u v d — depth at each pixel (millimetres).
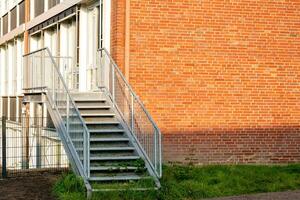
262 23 17656
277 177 15148
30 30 27469
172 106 16922
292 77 17938
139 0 16656
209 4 17219
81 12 19766
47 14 23750
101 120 15742
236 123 17469
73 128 14508
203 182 14258
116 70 16125
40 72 18062
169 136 16906
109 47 17156
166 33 16859
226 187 14016
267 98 17734
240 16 17469
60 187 13406
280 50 17828
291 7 17922
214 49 17250
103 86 17000
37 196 13047
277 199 12852
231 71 17406
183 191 13305
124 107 15945
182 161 17000
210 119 17250
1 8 36594
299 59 17984
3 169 15438
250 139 17578
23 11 29531
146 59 16719
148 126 14555
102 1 17984
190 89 17062
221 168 15945
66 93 14828
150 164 14117
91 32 19406
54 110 16062
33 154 22422
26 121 24406
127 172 13945
